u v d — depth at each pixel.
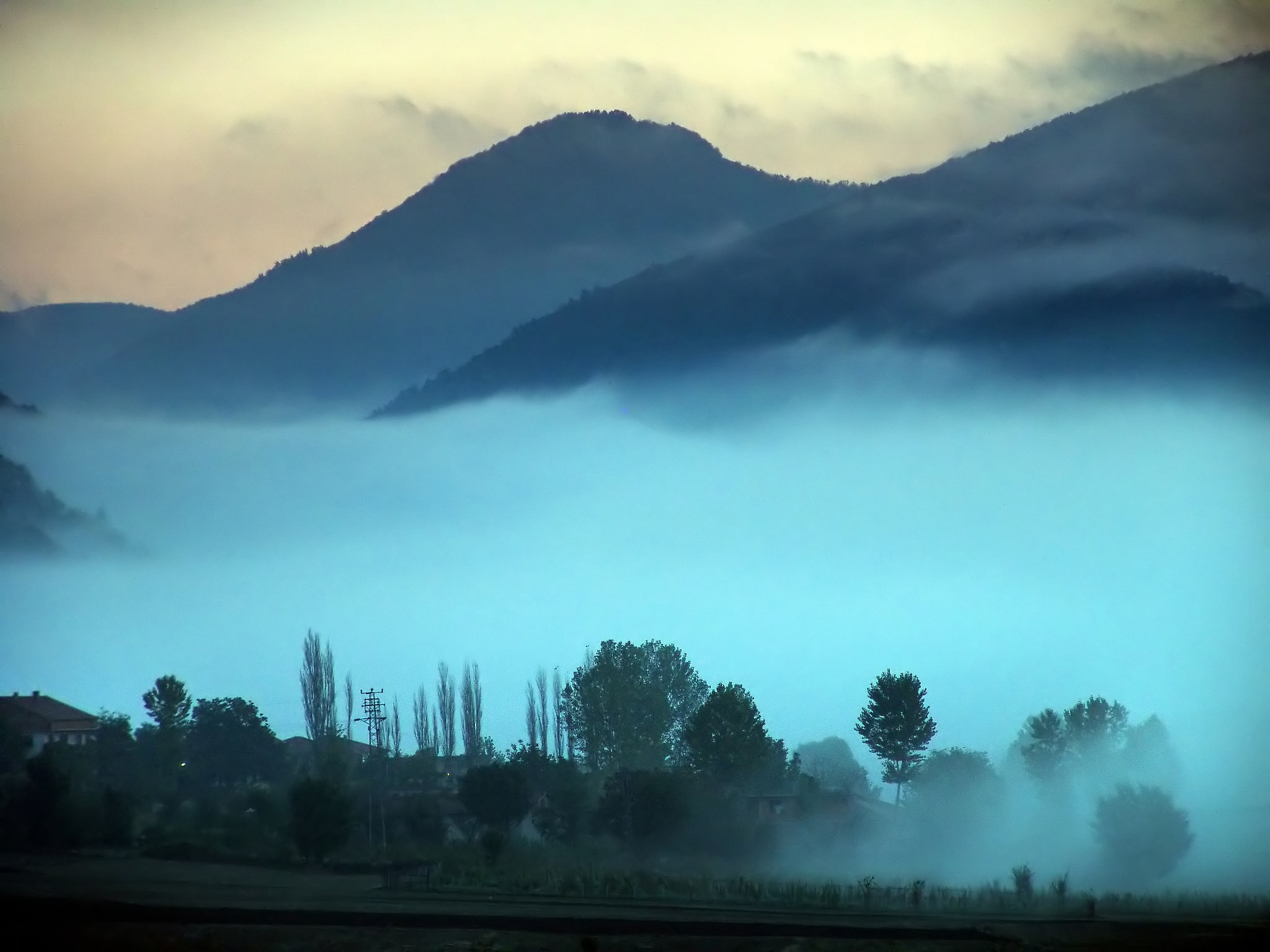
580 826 181.12
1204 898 139.75
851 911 123.44
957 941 104.06
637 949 100.25
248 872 146.50
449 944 100.44
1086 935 108.69
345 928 105.75
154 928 105.00
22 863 147.00
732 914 117.06
